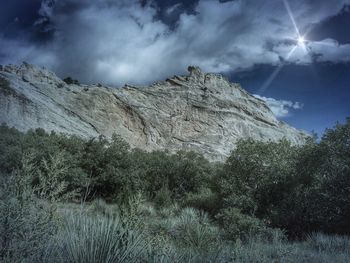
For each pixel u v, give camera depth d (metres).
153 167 23.56
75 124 65.50
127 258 3.84
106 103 78.69
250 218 11.57
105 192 19.89
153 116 82.88
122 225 4.39
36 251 3.22
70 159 17.61
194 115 88.25
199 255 5.30
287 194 14.16
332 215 12.59
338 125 14.23
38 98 64.38
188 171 23.45
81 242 3.76
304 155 15.12
